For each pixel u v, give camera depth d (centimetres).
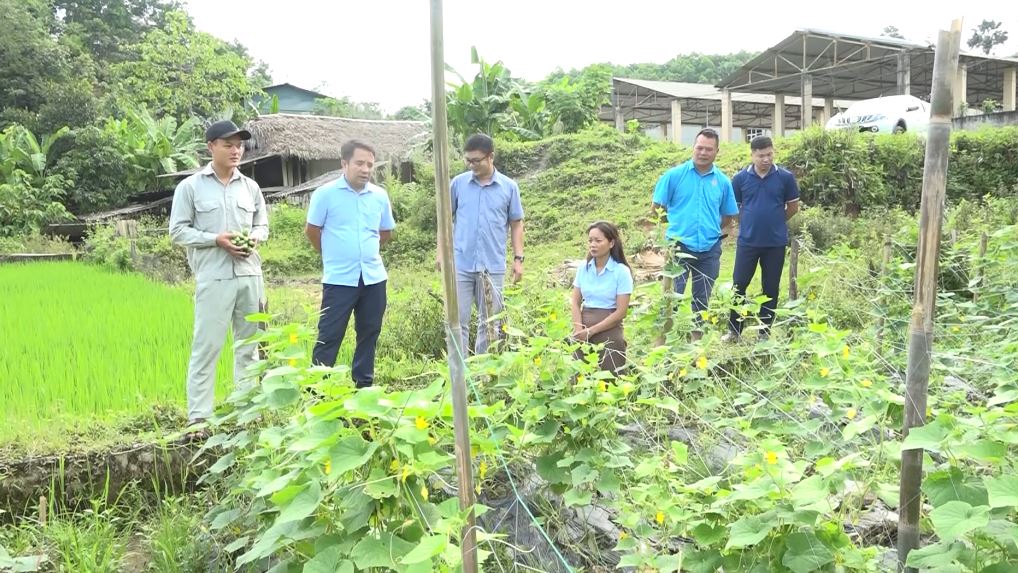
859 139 1415
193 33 3622
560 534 345
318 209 527
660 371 423
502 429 350
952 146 1509
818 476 250
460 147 2102
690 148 1848
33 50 2894
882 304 630
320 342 529
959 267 727
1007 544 220
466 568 216
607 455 342
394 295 752
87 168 2497
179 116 3469
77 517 409
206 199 483
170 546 359
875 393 330
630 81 3369
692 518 270
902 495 249
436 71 195
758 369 514
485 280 597
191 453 452
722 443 407
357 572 251
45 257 1797
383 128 2750
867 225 1196
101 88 3653
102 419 495
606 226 528
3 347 686
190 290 1205
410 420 249
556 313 494
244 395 355
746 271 683
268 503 310
